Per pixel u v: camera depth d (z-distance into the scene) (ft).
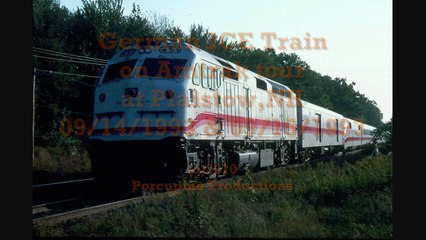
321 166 56.49
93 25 103.60
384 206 31.37
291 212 30.58
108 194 41.27
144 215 28.96
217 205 32.04
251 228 26.30
